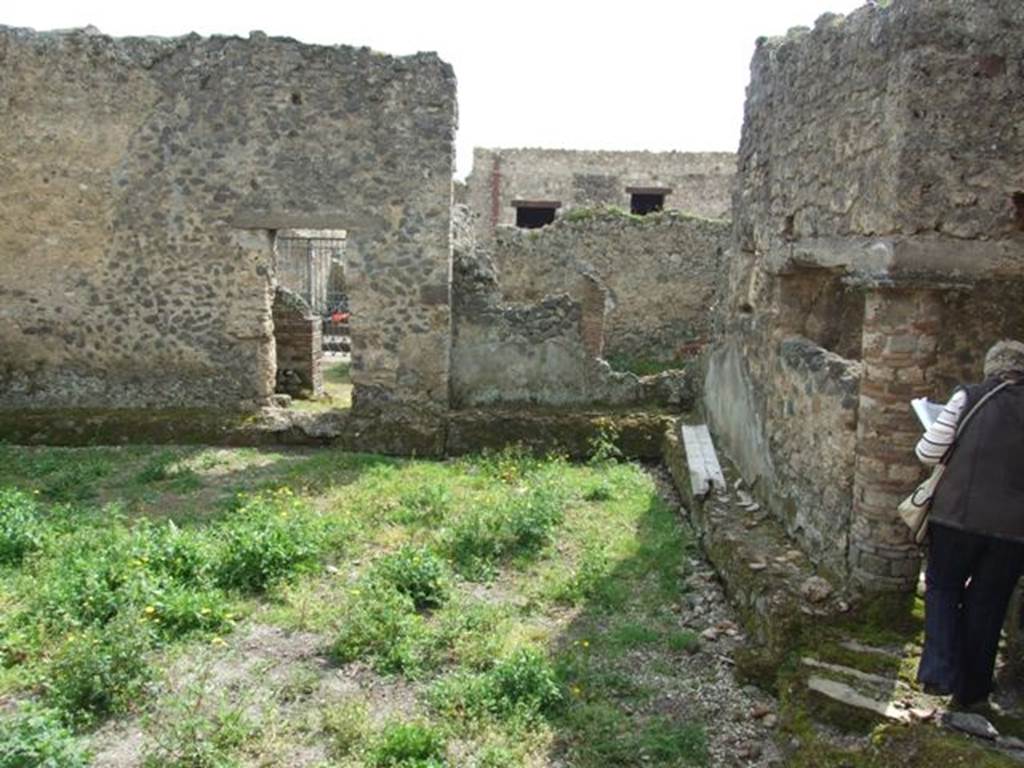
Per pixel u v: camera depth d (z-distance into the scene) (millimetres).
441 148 9961
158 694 4328
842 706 3812
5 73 9852
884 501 4496
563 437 9766
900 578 4520
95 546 6109
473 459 9383
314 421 10047
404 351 10266
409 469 8844
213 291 10234
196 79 9867
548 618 5508
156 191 10078
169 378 10391
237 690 4492
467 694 4395
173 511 7316
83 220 10117
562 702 4418
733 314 8008
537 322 10438
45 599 5141
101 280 10227
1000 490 3539
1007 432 3559
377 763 3857
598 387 10523
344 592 5691
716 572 6043
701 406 9797
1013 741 3475
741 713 4355
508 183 22969
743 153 7836
